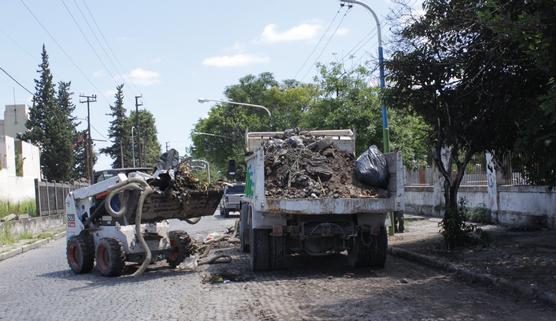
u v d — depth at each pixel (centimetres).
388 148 1688
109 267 1197
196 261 1309
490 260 1092
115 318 809
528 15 796
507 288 877
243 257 1436
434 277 1031
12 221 2423
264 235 1148
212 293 969
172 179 1246
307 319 752
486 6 970
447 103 1264
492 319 716
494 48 1072
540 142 927
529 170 1252
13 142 3491
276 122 6100
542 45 791
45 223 2991
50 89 6506
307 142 1284
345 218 1144
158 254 1261
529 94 1148
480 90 1183
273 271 1180
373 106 2312
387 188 1150
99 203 1288
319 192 1119
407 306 799
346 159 1243
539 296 802
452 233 1292
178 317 798
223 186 1327
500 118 1204
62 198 3641
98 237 1280
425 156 2370
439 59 1236
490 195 1820
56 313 864
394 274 1085
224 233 2023
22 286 1165
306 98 6775
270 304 856
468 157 1302
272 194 1108
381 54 1733
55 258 1712
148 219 1266
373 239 1142
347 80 2434
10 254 1881
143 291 1020
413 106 1352
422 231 1722
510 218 1705
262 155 1084
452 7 1154
